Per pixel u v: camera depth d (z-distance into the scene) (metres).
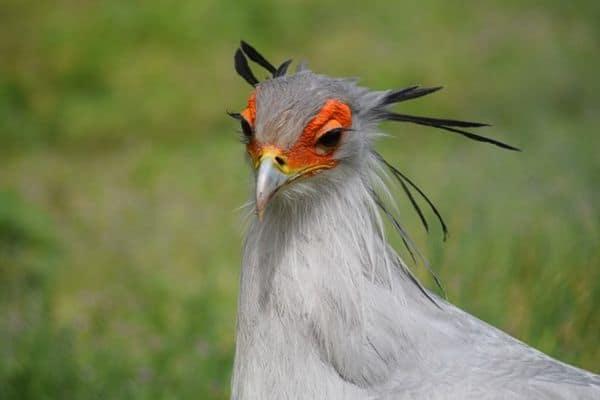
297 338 7.11
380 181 7.59
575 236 12.47
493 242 12.62
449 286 11.23
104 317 13.59
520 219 14.12
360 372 7.01
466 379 7.02
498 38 27.75
